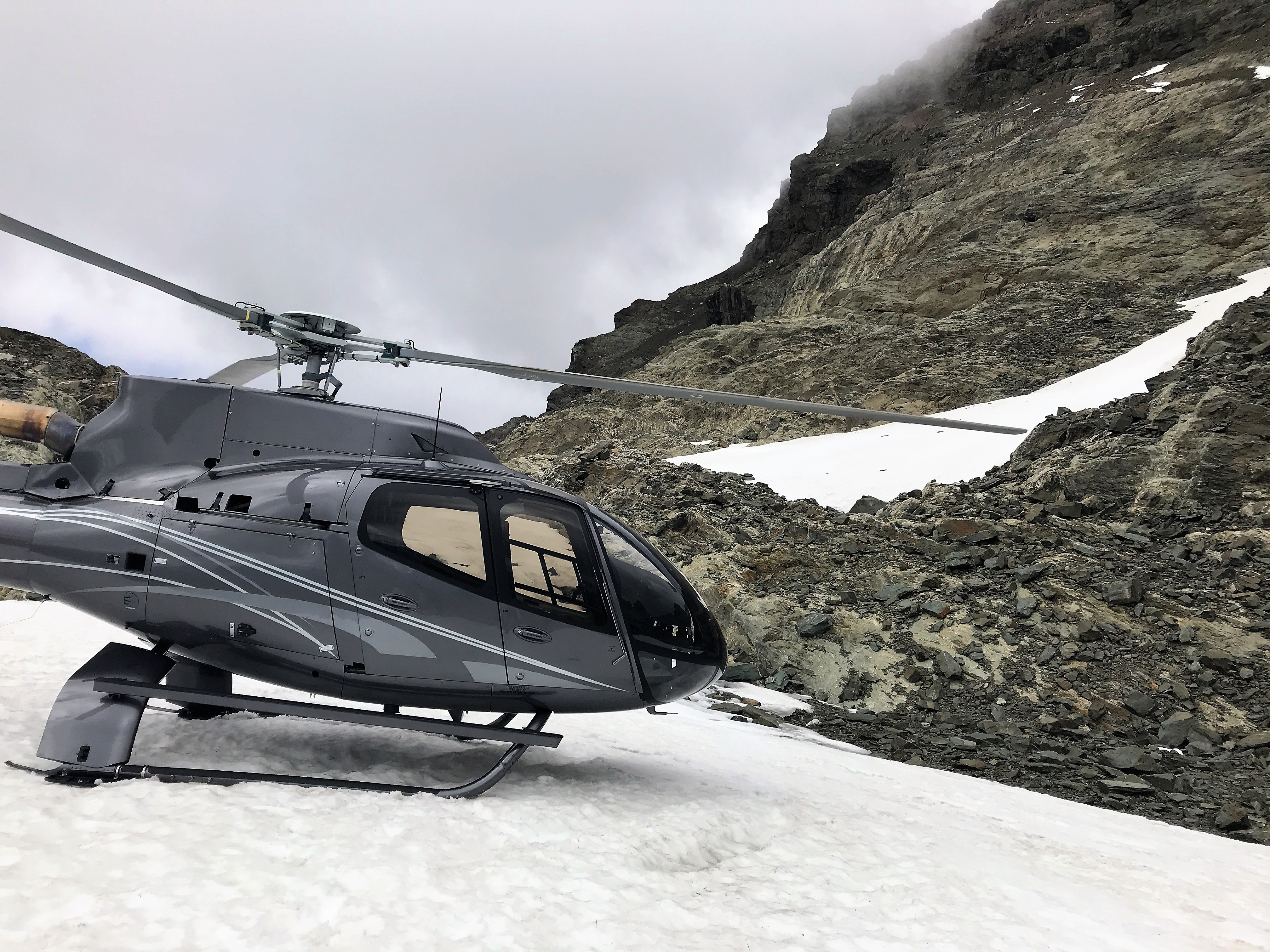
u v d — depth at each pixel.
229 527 5.71
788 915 4.23
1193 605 20.22
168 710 7.11
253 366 6.55
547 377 6.28
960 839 7.11
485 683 5.80
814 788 8.54
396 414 6.34
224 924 3.17
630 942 3.56
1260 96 93.31
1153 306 71.75
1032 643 18.86
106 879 3.44
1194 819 12.94
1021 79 179.62
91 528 5.79
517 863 4.32
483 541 5.82
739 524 29.81
